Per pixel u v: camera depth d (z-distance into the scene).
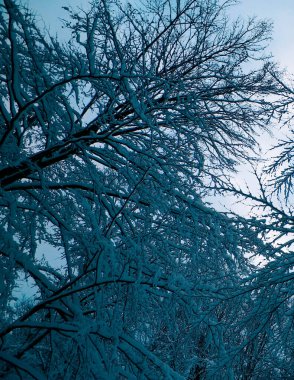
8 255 4.36
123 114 5.71
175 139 5.62
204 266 6.11
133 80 5.04
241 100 6.42
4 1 3.89
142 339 5.83
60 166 6.38
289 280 4.66
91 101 5.51
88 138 4.86
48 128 5.03
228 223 5.74
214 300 5.16
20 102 4.41
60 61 5.06
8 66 4.79
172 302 4.98
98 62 5.31
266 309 4.64
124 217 5.77
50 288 4.46
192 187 5.54
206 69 6.46
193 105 5.43
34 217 5.43
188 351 5.70
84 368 3.92
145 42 5.94
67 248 5.21
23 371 3.91
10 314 4.80
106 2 5.23
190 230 5.79
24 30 4.30
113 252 4.28
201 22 6.32
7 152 5.09
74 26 5.09
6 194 4.77
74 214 6.02
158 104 5.15
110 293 5.07
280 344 4.86
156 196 5.43
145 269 4.98
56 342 4.23
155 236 5.60
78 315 4.20
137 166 5.67
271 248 4.95
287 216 4.79
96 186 5.29
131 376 4.00
